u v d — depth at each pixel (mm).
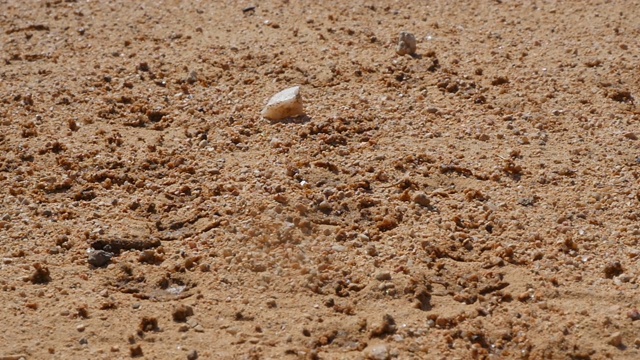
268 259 1799
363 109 2039
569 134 1998
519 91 2086
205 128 2006
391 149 1961
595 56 2170
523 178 1917
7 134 2002
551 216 1859
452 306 1757
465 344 1722
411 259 1804
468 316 1746
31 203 1884
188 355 1707
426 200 1873
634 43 2205
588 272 1789
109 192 1902
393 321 1738
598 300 1757
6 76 2133
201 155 1958
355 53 2172
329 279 1781
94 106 2057
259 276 1783
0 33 2271
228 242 1822
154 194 1898
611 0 2354
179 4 2363
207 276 1788
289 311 1751
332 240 1826
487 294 1769
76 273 1791
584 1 2357
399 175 1918
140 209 1876
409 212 1862
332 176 1916
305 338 1726
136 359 1705
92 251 1812
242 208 1866
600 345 1717
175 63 2154
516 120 2023
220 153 1961
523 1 2367
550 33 2248
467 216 1859
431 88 2090
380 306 1755
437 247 1813
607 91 2078
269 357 1706
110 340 1723
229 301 1761
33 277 1782
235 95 2074
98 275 1791
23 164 1948
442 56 2172
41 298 1762
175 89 2094
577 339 1722
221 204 1874
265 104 2051
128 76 2125
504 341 1726
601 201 1881
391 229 1844
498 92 2082
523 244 1821
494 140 1982
